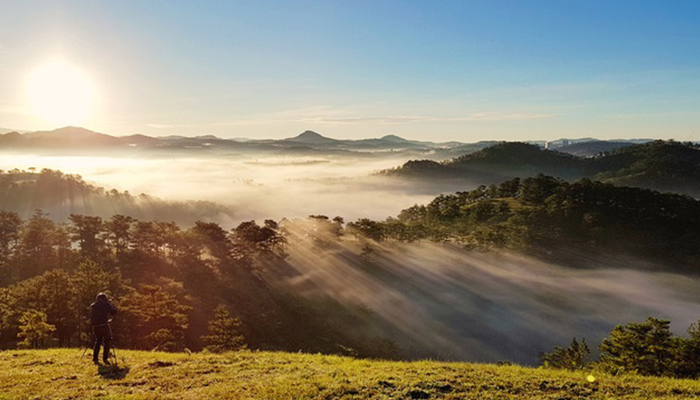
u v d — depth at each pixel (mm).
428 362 16484
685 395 12289
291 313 96312
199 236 122812
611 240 160000
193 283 97188
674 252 152250
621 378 14312
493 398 11344
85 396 10727
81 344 50156
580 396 11859
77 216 120125
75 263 107312
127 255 114188
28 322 39406
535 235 164000
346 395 11094
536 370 15266
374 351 89875
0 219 128625
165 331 43562
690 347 32156
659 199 186500
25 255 114438
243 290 101812
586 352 62031
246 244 126438
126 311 46469
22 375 12648
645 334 35312
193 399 10492
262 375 13016
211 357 15961
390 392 11508
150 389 11461
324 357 16828
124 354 16297
